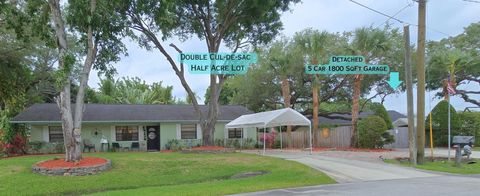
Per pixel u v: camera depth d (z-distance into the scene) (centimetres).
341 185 1300
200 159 2053
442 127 3181
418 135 1872
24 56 2945
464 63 3547
